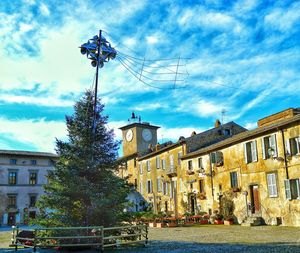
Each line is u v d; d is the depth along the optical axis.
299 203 25.53
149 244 18.72
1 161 56.25
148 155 52.12
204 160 38.16
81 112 19.86
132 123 63.09
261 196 29.38
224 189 34.34
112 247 17.88
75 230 17.75
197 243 18.36
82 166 18.75
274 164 28.22
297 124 26.12
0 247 19.61
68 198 18.30
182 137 45.34
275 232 22.12
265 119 34.94
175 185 44.38
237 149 32.84
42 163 59.88
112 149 20.08
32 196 57.78
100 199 17.84
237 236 20.80
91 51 19.44
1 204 54.75
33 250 17.41
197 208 38.66
